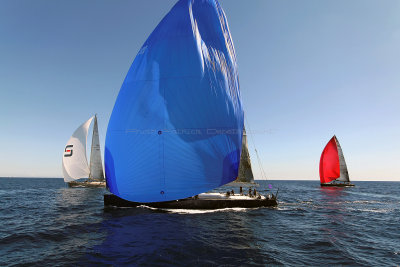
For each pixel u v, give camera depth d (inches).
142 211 611.8
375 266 302.8
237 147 639.8
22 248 345.4
